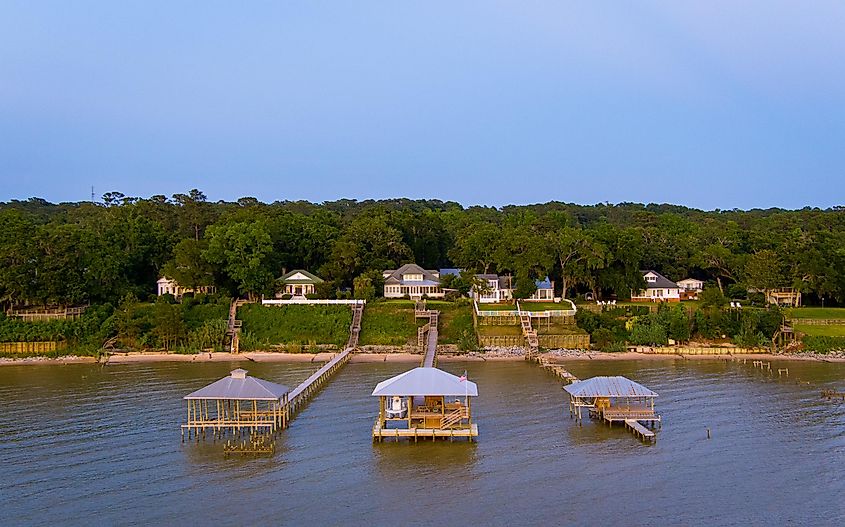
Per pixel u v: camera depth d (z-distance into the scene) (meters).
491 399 70.81
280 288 127.62
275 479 47.78
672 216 184.00
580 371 87.56
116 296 119.88
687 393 74.12
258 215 146.50
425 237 157.88
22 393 75.38
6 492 45.59
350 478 47.94
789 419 62.97
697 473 48.81
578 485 46.62
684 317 109.19
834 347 103.25
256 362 96.69
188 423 58.69
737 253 150.00
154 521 41.25
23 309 111.44
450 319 113.88
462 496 44.88
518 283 121.75
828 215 179.62
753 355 100.81
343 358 93.88
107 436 57.84
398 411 59.47
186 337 105.25
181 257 120.75
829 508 42.97
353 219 168.00
